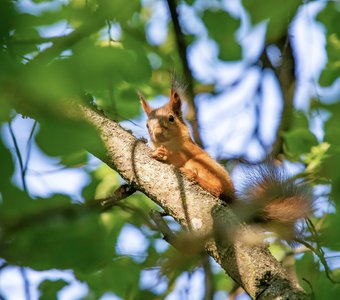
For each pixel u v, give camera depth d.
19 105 3.82
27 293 7.29
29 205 5.62
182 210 6.96
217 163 10.64
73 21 4.73
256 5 7.71
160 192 7.12
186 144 10.84
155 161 7.34
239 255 6.39
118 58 4.08
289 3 7.64
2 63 3.68
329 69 10.20
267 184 9.11
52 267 7.07
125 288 9.84
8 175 4.49
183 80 12.13
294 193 8.96
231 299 11.26
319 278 7.48
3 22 3.85
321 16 10.44
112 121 7.60
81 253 7.08
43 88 3.67
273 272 6.14
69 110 3.96
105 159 7.39
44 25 4.21
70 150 3.89
